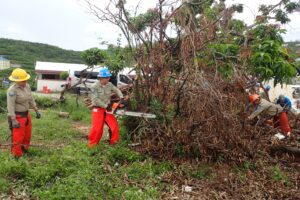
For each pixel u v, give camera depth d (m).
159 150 6.45
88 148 6.62
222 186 5.43
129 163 6.16
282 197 5.25
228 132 6.15
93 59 14.25
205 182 5.58
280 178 5.82
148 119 6.66
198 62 6.45
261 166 6.20
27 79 6.35
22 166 5.56
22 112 6.39
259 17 7.86
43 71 30.89
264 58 6.73
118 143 6.78
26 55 67.19
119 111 6.75
